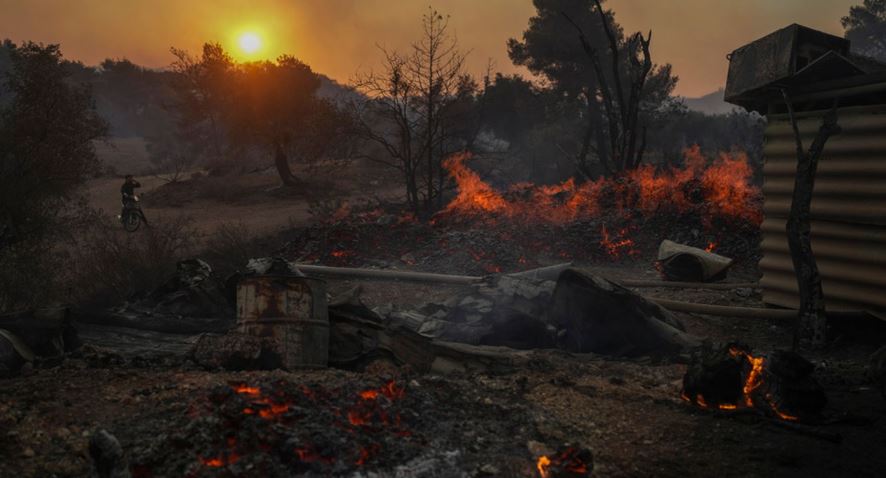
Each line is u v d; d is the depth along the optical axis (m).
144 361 5.74
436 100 17.89
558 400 5.15
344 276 11.06
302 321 5.85
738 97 9.26
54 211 14.34
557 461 3.70
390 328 6.15
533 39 36.16
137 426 4.07
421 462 3.65
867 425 4.93
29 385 4.88
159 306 8.39
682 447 4.34
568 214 14.68
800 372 5.02
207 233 19.72
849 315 7.86
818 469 4.08
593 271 11.88
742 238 12.88
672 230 13.49
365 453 3.62
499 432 4.34
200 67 39.88
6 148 13.88
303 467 3.45
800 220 7.78
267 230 18.97
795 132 7.84
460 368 6.00
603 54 34.88
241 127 31.25
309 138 19.62
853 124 8.15
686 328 8.40
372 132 18.47
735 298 9.70
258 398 3.92
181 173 42.31
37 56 18.31
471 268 11.66
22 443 3.85
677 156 27.81
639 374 6.17
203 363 5.62
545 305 7.25
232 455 3.51
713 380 5.09
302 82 30.58
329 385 4.58
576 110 35.22
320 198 27.83
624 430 4.60
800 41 8.47
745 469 4.03
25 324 6.27
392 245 12.99
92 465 3.46
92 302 9.93
